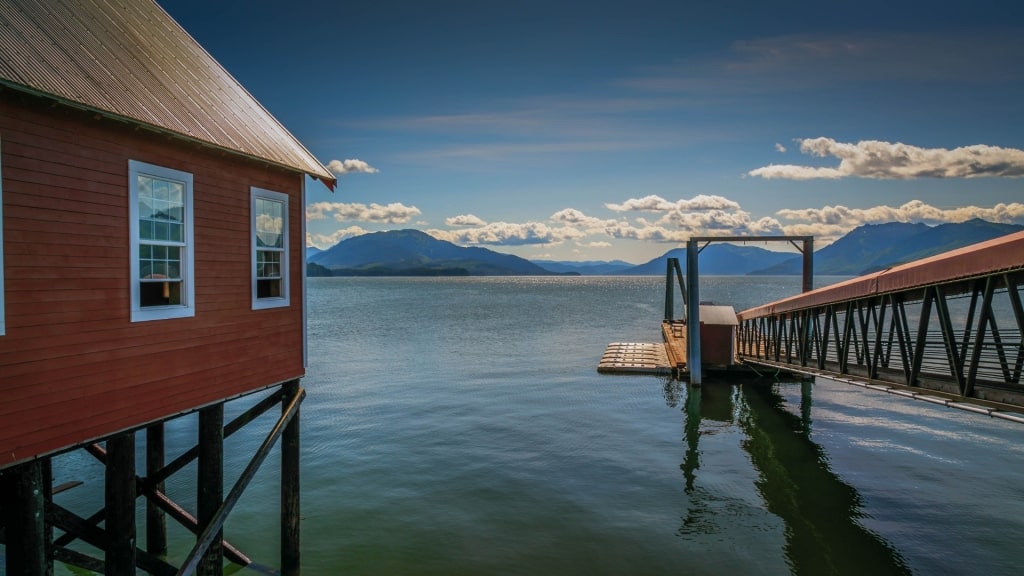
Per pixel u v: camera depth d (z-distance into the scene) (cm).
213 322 977
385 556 1275
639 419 2467
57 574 1230
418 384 3206
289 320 1164
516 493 1638
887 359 1497
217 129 980
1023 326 969
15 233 695
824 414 2588
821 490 1662
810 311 2053
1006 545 1318
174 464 1116
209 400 968
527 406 2692
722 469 1850
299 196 1192
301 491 1652
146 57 1054
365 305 10962
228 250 1011
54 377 736
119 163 819
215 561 1002
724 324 3309
